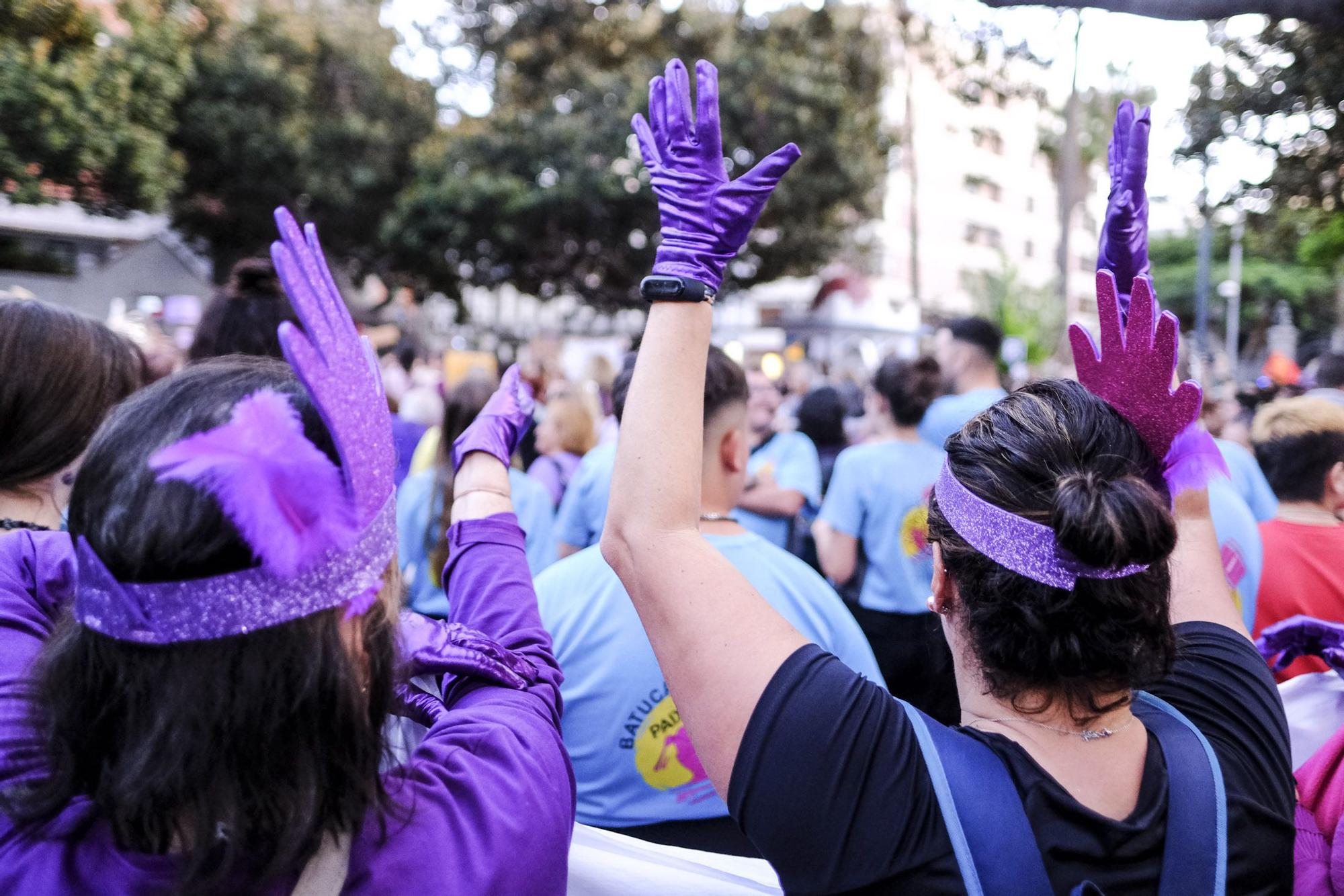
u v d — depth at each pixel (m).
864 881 0.90
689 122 1.07
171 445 0.74
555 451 4.68
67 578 1.08
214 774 0.74
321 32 20.92
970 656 1.02
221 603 0.72
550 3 19.83
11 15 12.93
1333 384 4.20
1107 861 0.91
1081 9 1.92
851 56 19.98
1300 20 1.84
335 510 0.75
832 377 12.46
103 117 13.98
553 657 1.12
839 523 3.37
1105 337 1.06
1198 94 6.33
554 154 19.56
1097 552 0.87
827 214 20.58
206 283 19.86
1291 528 2.46
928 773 0.93
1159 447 1.03
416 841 0.83
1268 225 9.37
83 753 0.77
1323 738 1.52
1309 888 1.15
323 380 0.71
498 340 29.23
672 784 1.78
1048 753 0.96
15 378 1.36
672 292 1.05
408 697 1.04
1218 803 0.95
